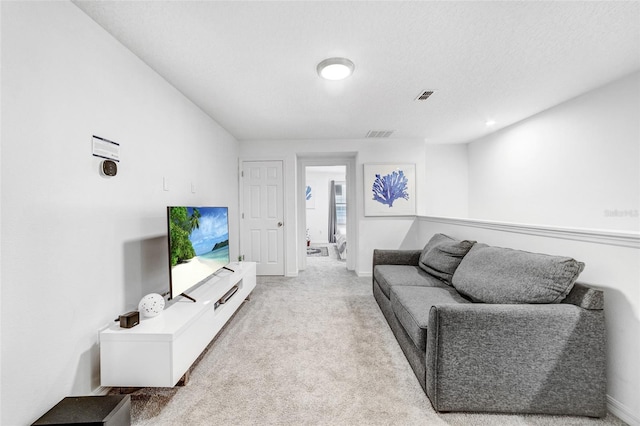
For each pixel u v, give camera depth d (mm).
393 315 2348
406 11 1560
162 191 2297
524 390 1410
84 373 1500
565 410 1405
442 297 2057
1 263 1124
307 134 4141
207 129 3219
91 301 1558
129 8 1502
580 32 1758
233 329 2506
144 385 1483
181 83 2418
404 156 4422
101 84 1645
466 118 3473
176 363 1521
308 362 1962
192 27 1674
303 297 3402
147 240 2088
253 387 1689
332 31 1732
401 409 1496
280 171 4473
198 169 2977
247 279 3092
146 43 1833
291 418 1438
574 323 1396
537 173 3357
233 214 4203
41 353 1271
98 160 1621
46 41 1308
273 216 4508
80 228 1491
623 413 1374
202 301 2037
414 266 3127
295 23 1651
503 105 3041
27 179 1221
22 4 1202
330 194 8367
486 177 4367
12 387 1158
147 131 2098
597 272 1518
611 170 2504
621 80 2404
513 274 1696
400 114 3295
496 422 1394
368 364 1932
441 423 1394
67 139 1416
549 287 1495
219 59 2041
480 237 2695
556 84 2518
